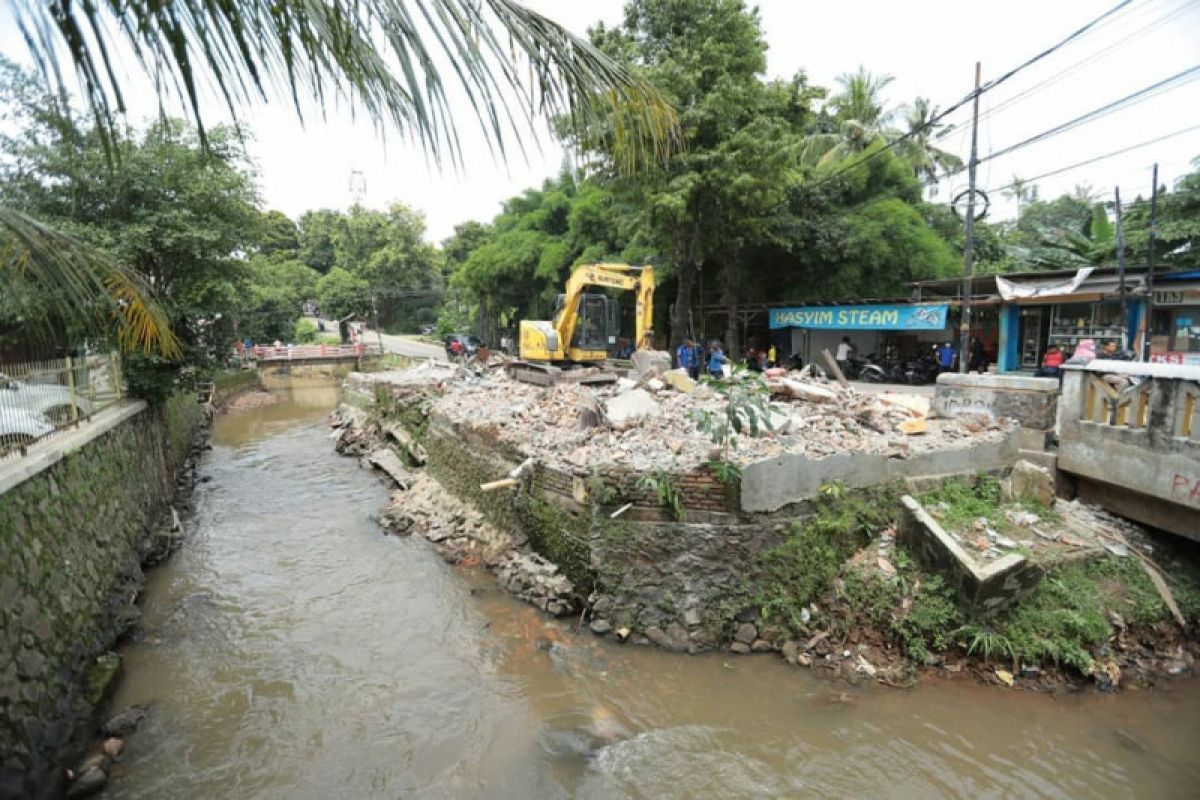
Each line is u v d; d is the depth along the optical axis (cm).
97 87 203
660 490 699
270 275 3459
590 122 281
